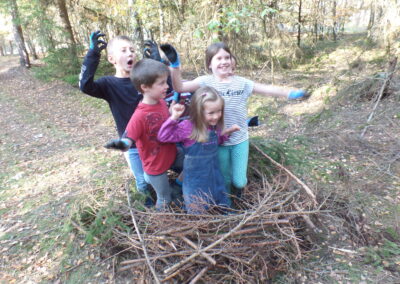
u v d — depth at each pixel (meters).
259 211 2.29
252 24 8.16
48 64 12.53
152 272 2.02
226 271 2.21
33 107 9.26
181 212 2.49
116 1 9.72
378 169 3.43
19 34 15.11
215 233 2.25
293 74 9.21
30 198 3.68
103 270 2.41
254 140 3.30
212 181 2.39
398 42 7.19
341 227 2.61
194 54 8.59
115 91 2.46
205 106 2.10
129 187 3.04
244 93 2.46
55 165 4.74
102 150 5.22
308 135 4.63
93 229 2.49
